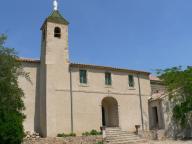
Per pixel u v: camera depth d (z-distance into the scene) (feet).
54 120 95.35
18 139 66.85
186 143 85.61
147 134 102.37
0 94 61.46
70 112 99.50
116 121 109.19
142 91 117.91
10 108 64.39
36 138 85.66
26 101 98.68
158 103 112.27
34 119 98.84
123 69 115.14
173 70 117.39
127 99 112.98
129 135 97.45
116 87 112.06
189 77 112.47
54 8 111.96
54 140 86.99
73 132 98.12
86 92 104.78
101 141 91.09
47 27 105.09
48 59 100.68
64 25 109.29
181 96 113.80
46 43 102.53
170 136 107.04
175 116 111.34
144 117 114.21
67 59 104.68
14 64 67.00
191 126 113.29
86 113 102.53
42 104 99.35
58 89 99.50
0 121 64.90
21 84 99.30
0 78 61.93
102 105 114.32
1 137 64.03
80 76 106.01
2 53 65.26
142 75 120.57
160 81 130.52
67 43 106.93
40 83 103.40
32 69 103.76
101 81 109.50
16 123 67.10
